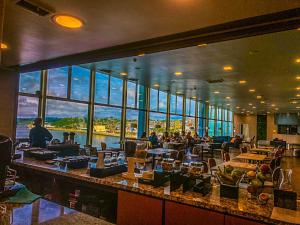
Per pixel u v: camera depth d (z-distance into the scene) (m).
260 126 27.98
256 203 1.88
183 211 1.95
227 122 25.05
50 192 3.00
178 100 14.78
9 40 3.75
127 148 2.97
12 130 6.14
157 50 3.67
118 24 3.04
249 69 6.97
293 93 11.39
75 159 3.06
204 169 2.75
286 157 14.76
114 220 2.49
